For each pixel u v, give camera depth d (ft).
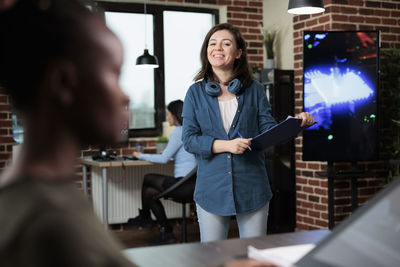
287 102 14.84
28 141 1.13
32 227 1.00
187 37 16.61
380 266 2.51
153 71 16.21
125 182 15.10
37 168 1.12
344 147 12.85
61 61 1.09
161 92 16.26
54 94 1.10
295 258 3.01
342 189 13.64
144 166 15.30
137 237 15.35
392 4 14.40
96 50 1.13
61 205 1.06
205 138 6.59
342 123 12.82
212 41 6.75
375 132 12.78
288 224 14.90
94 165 14.02
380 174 12.65
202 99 6.86
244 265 2.13
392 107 13.97
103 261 1.07
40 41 1.07
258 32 16.84
